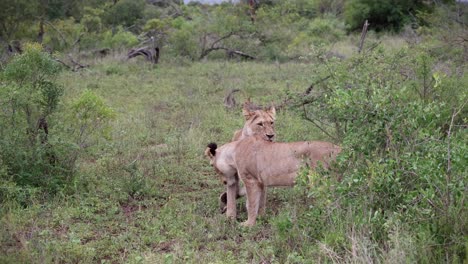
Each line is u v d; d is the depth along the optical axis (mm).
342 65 10492
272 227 7664
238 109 16141
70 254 6992
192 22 36281
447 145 6699
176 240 7559
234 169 8453
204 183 10305
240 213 8891
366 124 7246
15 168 9062
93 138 11406
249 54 28516
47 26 29234
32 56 9898
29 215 8172
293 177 7750
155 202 9125
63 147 9336
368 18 35969
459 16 25438
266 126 9312
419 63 10656
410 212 6457
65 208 8531
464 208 6320
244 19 30625
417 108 7168
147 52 26562
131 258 6941
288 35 30500
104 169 10477
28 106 9383
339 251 6520
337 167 7125
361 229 6488
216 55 29094
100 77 21969
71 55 26922
